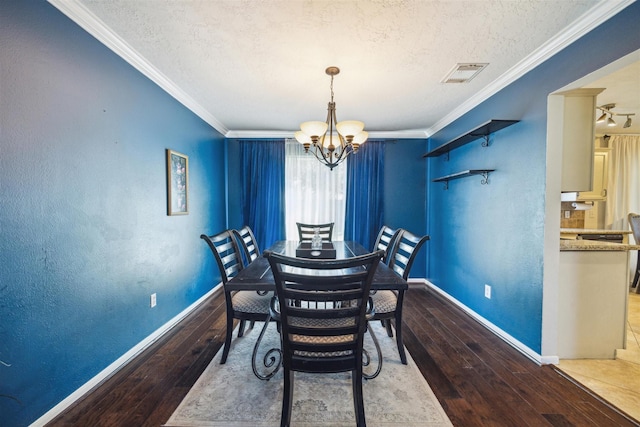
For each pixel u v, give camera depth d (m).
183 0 1.48
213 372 1.88
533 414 1.51
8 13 1.25
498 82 2.40
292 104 2.99
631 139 4.04
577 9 1.53
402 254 2.29
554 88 1.88
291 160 4.12
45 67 1.42
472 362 2.02
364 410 1.49
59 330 1.50
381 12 1.56
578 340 2.06
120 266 1.96
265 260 2.26
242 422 1.45
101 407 1.55
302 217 4.12
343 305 2.12
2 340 1.24
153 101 2.33
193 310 3.02
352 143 2.28
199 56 2.04
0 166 1.23
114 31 1.75
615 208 4.04
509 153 2.33
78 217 1.62
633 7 1.41
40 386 1.40
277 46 1.90
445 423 1.45
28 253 1.34
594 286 2.05
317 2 1.49
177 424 1.44
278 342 2.31
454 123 3.34
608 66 1.55
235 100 2.89
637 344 2.27
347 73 2.29
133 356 2.08
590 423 1.45
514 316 2.27
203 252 3.31
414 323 2.71
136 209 2.13
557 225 1.96
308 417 1.49
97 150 1.75
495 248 2.51
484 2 1.48
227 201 4.16
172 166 2.60
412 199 4.18
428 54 1.99
